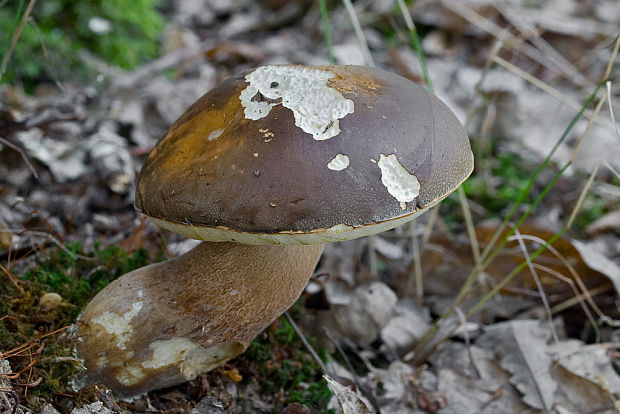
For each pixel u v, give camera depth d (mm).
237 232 315
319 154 315
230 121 326
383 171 317
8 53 373
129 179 495
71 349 354
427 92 349
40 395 349
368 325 435
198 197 318
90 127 537
